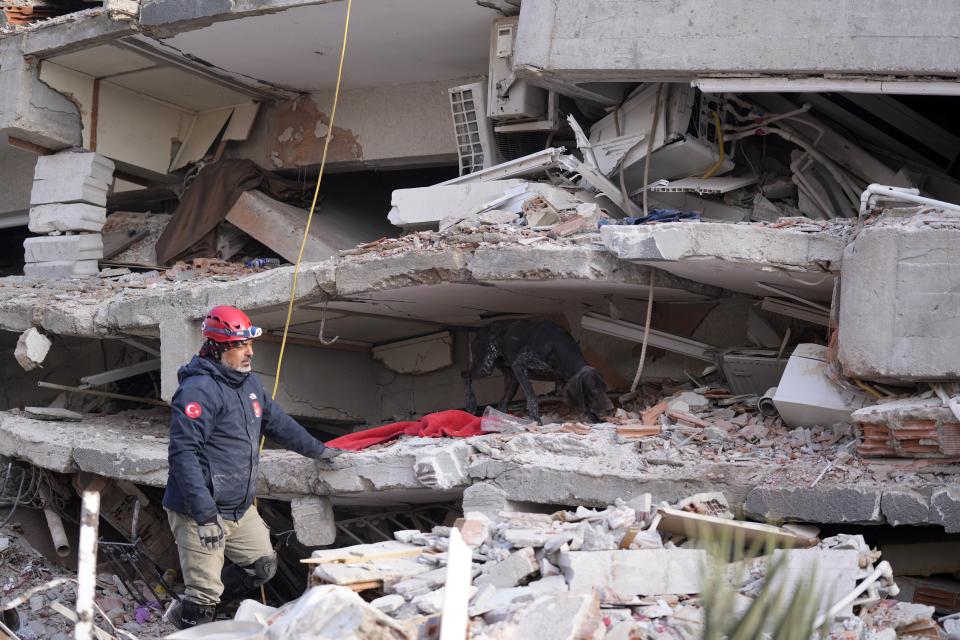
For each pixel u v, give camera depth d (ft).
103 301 34.27
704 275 25.09
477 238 25.22
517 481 22.21
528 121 33.04
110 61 39.52
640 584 15.10
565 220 26.99
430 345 34.40
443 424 26.12
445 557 16.21
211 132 43.88
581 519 17.66
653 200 31.71
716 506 19.04
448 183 31.78
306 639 11.49
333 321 31.30
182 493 18.57
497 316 32.12
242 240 41.47
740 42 26.68
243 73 39.99
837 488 18.57
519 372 26.94
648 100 30.50
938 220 20.45
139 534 33.60
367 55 37.45
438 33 35.09
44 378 43.50
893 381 20.65
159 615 29.17
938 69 25.32
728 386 26.45
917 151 33.45
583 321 29.30
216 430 19.13
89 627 11.64
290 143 42.45
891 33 25.58
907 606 15.35
